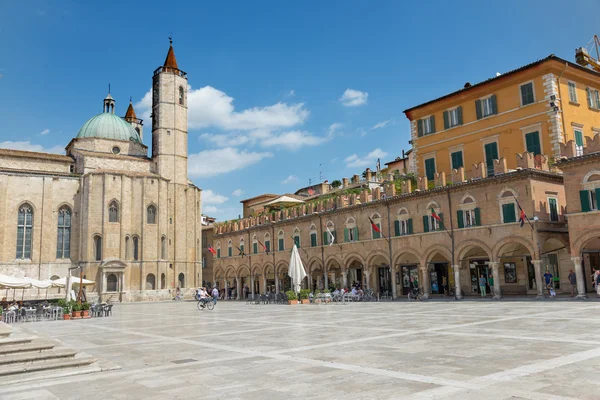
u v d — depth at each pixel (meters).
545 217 39.28
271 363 14.26
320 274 64.06
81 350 19.02
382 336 19.20
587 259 41.72
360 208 54.34
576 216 36.31
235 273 76.75
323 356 15.04
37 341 16.67
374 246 52.38
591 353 13.61
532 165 39.38
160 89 88.62
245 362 14.66
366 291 49.97
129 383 12.43
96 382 12.74
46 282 48.03
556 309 28.16
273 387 11.18
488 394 9.70
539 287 37.62
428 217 46.81
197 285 86.31
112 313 46.22
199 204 89.81
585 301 33.00
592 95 47.19
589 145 36.03
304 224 62.69
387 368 12.73
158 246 79.88
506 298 40.47
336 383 11.28
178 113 89.38
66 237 75.88
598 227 34.91
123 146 87.19
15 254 70.75
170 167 86.62
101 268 73.56
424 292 46.59
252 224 73.69
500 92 47.56
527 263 43.03
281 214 67.62
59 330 28.72
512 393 9.71
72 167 82.06
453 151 51.59
